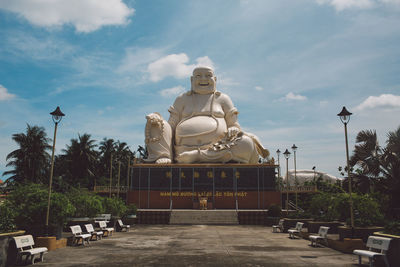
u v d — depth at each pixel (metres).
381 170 20.56
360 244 10.80
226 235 15.91
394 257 8.50
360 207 13.80
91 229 13.59
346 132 12.23
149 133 29.94
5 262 8.72
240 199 27.12
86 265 8.75
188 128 30.23
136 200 27.47
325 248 11.84
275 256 10.12
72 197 15.90
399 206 19.31
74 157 48.38
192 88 33.09
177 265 8.72
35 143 38.38
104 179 48.06
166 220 23.47
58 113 11.87
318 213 19.09
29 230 11.79
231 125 32.16
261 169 27.53
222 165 27.73
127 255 10.21
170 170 27.88
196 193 27.38
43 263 9.05
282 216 22.92
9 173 37.69
